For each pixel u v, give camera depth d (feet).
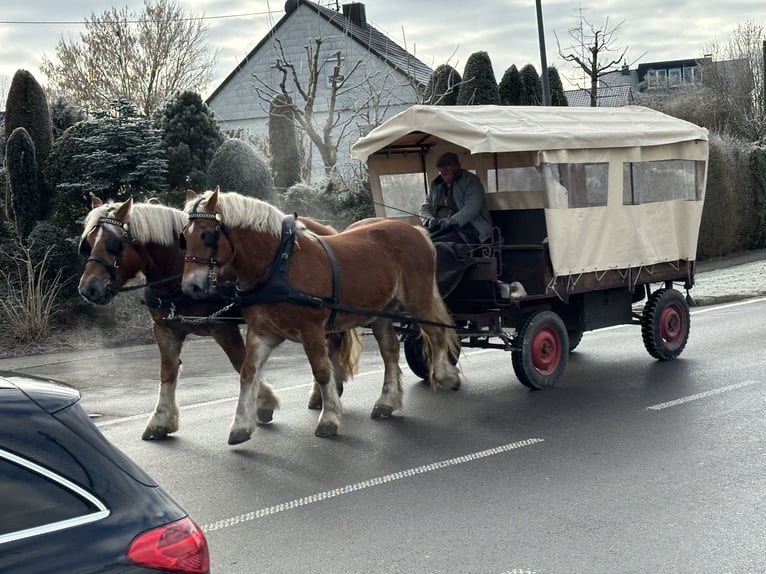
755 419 24.35
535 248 28.78
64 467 9.02
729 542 15.92
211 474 21.30
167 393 25.08
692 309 50.31
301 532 17.22
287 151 71.10
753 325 41.57
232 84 115.75
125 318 47.88
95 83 111.04
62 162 53.06
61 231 48.96
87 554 8.82
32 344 43.55
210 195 22.53
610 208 30.76
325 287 24.20
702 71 135.13
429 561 15.56
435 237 29.40
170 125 57.98
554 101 78.28
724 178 77.77
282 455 22.82
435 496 19.13
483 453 22.35
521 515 17.72
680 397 27.48
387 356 26.96
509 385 30.89
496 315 29.04
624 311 33.01
